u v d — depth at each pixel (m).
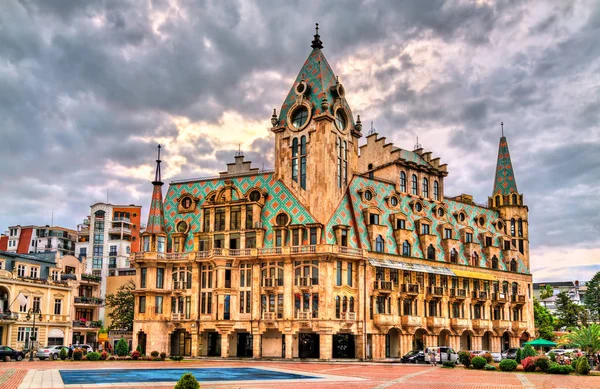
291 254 80.06
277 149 88.25
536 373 52.41
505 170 111.19
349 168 88.00
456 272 93.62
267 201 86.31
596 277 129.50
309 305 78.75
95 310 106.75
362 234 84.75
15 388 35.19
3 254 86.62
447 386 39.34
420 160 99.88
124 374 45.75
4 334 84.25
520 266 105.69
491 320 97.69
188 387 26.50
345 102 89.62
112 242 138.62
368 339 81.38
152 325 84.62
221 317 81.81
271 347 80.81
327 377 45.88
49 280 93.88
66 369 50.78
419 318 86.50
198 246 86.75
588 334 64.12
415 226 92.62
